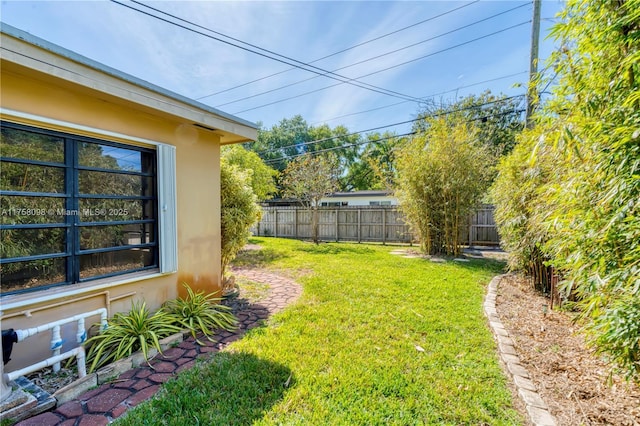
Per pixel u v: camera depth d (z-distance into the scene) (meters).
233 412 1.87
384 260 7.43
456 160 7.69
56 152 2.56
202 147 3.81
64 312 2.55
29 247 2.59
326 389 2.11
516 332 3.11
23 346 2.31
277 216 14.28
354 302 4.05
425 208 8.17
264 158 26.53
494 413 1.90
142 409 1.89
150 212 3.32
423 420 1.83
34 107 2.32
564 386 2.16
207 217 3.88
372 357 2.57
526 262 4.95
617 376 2.24
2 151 2.30
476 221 10.38
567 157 2.09
